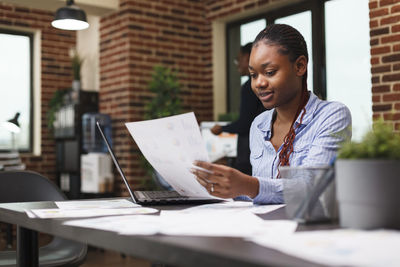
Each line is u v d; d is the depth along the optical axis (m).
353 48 3.96
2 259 1.77
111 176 4.62
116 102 4.77
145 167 4.49
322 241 0.61
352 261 0.51
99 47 5.05
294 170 0.83
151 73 4.76
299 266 0.50
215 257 0.58
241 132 2.88
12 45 5.54
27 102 5.62
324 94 4.18
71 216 0.98
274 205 1.14
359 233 0.67
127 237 0.72
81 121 4.88
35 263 1.31
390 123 0.80
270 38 1.33
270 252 0.58
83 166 4.71
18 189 1.96
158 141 1.14
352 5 3.96
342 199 0.73
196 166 1.10
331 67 4.14
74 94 5.06
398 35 3.35
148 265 3.67
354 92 3.96
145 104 4.71
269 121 1.50
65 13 3.64
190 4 5.07
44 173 5.51
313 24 4.22
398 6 3.36
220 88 5.11
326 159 1.28
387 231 0.68
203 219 0.88
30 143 5.61
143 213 1.02
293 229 0.73
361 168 0.70
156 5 4.82
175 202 1.30
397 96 3.34
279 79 1.32
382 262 0.50
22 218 1.07
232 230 0.73
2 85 5.48
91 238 0.80
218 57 5.10
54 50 5.67
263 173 1.46
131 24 4.66
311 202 0.80
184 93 4.99
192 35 5.07
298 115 1.39
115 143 4.75
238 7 4.76
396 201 0.69
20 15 5.42
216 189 1.12
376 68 3.48
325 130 1.34
